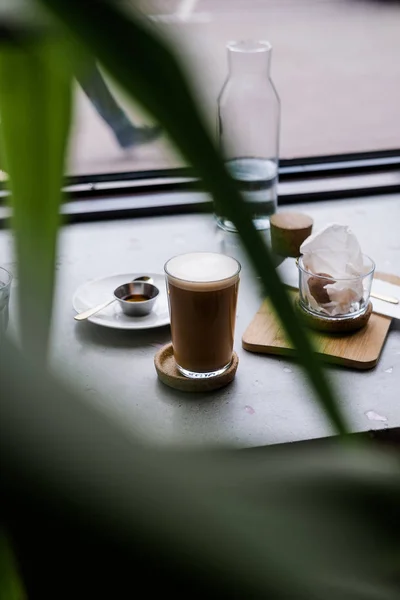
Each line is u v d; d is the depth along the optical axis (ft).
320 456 0.39
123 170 4.54
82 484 0.29
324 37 11.05
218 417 2.55
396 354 2.92
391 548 0.36
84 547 0.30
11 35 0.26
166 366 2.81
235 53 3.80
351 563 0.34
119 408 0.32
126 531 0.30
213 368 2.71
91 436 0.30
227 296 2.62
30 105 0.33
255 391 2.70
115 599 0.31
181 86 0.25
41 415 0.30
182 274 2.63
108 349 2.94
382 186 4.48
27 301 0.36
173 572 0.30
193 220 4.09
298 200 4.40
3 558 0.35
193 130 0.25
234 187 0.27
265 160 3.87
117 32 0.25
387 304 3.18
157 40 0.25
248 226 0.28
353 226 4.05
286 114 7.28
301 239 3.51
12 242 0.37
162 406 2.62
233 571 0.31
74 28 0.25
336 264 2.97
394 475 0.39
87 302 3.18
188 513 0.31
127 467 0.30
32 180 0.36
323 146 6.17
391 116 7.09
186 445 0.33
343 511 0.36
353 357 2.81
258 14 12.46
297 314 0.31
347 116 7.13
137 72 0.25
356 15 12.23
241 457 0.35
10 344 0.31
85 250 3.77
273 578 0.31
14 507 0.29
